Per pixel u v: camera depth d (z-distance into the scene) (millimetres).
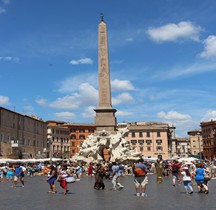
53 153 100375
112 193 18281
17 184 28172
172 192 18469
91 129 121438
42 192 19969
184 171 17734
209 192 18359
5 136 68250
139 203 13688
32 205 13805
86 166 41281
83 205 13391
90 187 22812
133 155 42469
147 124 113312
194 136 140625
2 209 12711
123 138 43812
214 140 108125
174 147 143250
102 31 43094
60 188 22562
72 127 118938
